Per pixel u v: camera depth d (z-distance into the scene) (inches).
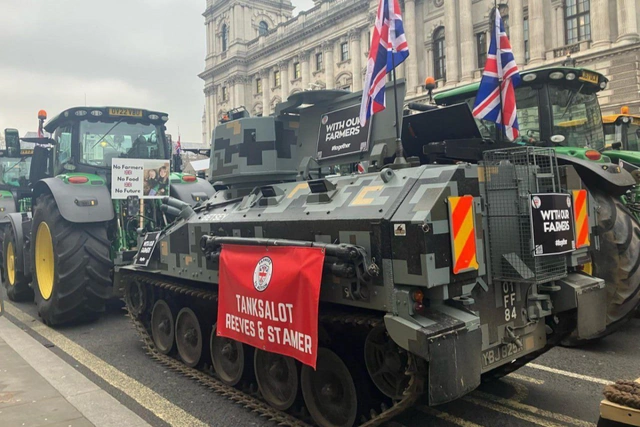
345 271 136.3
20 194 467.8
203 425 167.0
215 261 188.2
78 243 288.8
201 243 195.3
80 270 288.2
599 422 104.6
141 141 352.2
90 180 310.7
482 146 173.9
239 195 223.3
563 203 153.1
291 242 154.1
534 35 960.3
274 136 211.9
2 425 159.8
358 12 1403.8
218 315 182.7
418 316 127.9
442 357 120.5
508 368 181.9
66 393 189.5
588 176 236.4
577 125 288.4
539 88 271.9
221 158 222.2
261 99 1834.4
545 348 176.7
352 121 192.7
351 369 150.6
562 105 279.3
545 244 143.6
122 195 295.1
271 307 157.9
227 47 1955.0
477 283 141.9
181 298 228.1
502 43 209.0
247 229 179.6
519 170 145.9
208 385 201.6
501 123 211.3
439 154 169.3
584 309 163.8
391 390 141.6
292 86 1692.9
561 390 185.6
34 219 316.8
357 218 138.9
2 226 431.2
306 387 163.0
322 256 142.3
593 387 187.9
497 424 160.6
